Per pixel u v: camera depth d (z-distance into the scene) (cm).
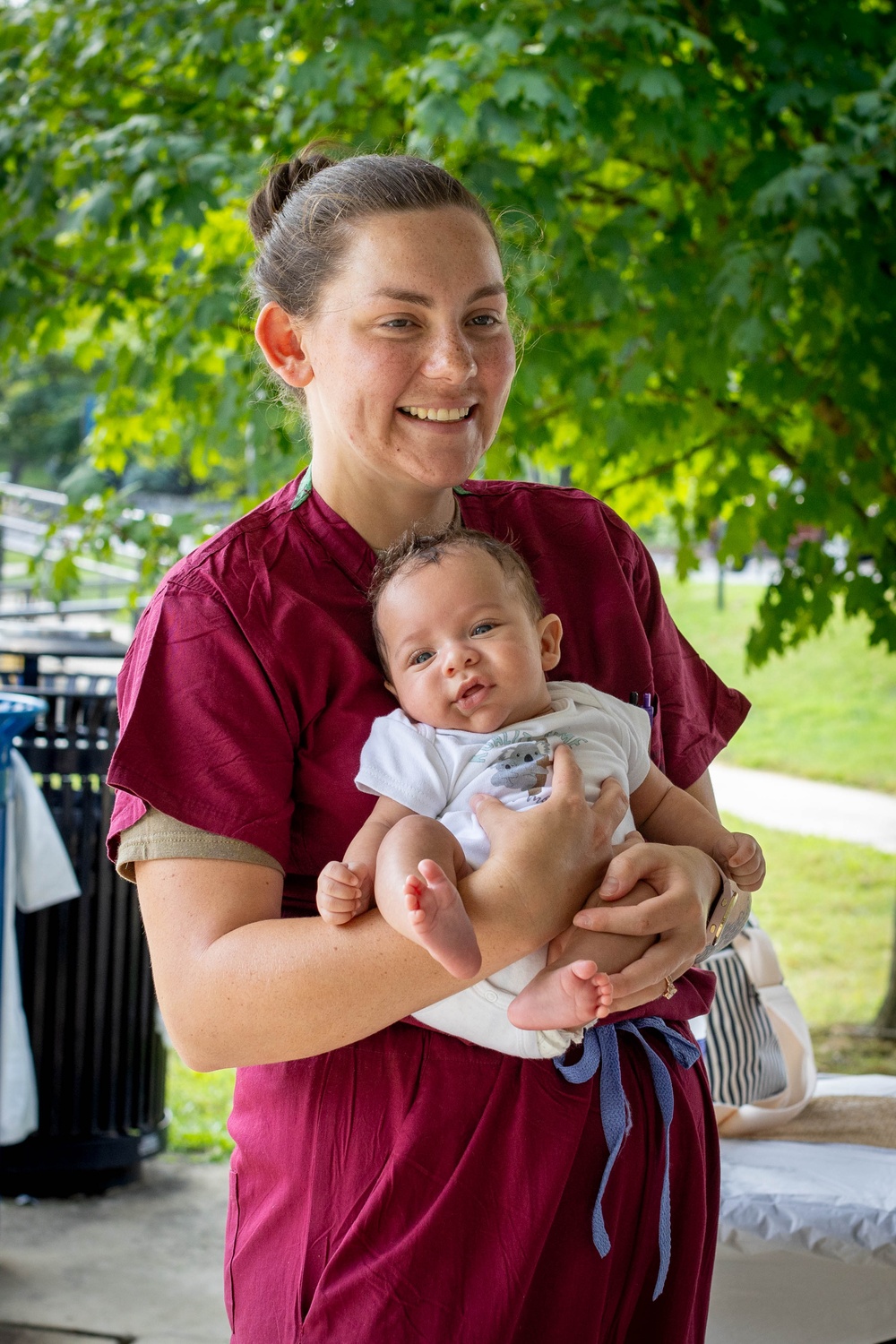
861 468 451
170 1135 441
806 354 439
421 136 350
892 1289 233
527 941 142
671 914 146
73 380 2903
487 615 165
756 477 473
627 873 147
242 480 557
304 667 155
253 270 169
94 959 378
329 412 159
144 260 496
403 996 139
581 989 139
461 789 157
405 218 152
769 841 865
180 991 143
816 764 1106
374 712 160
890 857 823
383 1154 150
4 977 333
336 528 166
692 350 412
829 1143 261
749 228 413
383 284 150
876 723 1212
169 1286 340
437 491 170
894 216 411
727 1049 259
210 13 434
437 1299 143
